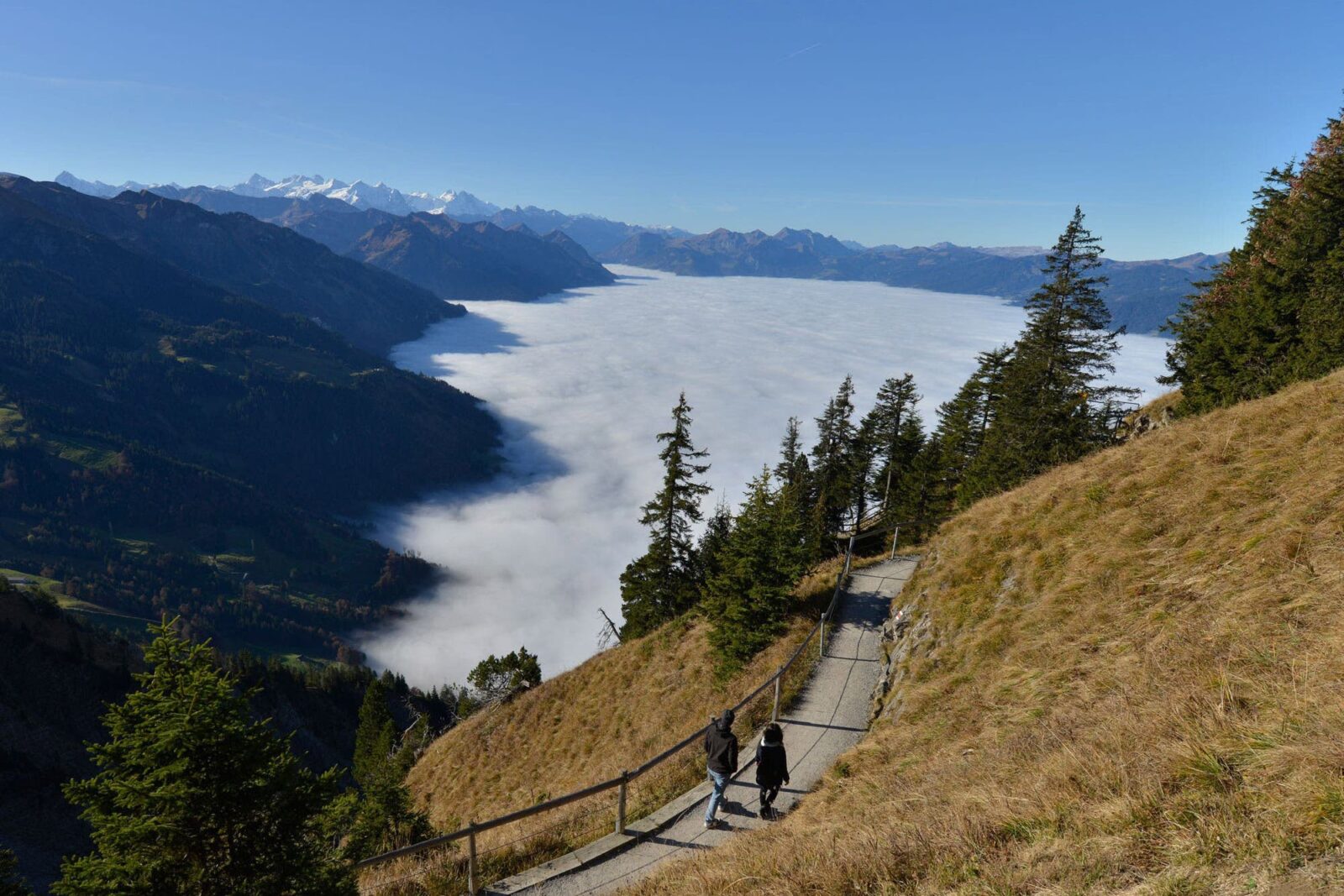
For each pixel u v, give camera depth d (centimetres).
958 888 524
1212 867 418
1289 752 479
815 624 2203
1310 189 2611
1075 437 3219
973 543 1758
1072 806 569
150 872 731
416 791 3491
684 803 1230
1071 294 3117
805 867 689
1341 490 1012
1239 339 2620
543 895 994
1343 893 346
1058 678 1070
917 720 1298
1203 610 960
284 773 780
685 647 2897
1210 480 1337
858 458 5134
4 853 741
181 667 780
